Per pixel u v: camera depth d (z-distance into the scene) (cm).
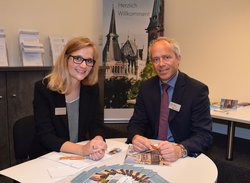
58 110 176
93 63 178
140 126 204
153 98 201
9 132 296
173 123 191
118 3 406
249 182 267
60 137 179
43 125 171
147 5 410
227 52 372
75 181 117
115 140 185
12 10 327
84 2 394
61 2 370
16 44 333
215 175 127
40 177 122
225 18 368
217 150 337
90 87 193
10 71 290
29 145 177
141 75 414
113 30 408
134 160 142
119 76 414
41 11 352
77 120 186
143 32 412
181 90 192
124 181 116
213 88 392
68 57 171
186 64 417
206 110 187
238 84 366
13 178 121
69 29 383
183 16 410
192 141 163
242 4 350
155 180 119
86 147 150
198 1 391
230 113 287
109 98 413
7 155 296
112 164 137
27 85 306
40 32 354
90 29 406
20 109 303
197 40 400
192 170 132
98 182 116
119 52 411
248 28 348
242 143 361
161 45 193
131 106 418
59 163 138
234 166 295
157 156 147
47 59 361
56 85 175
